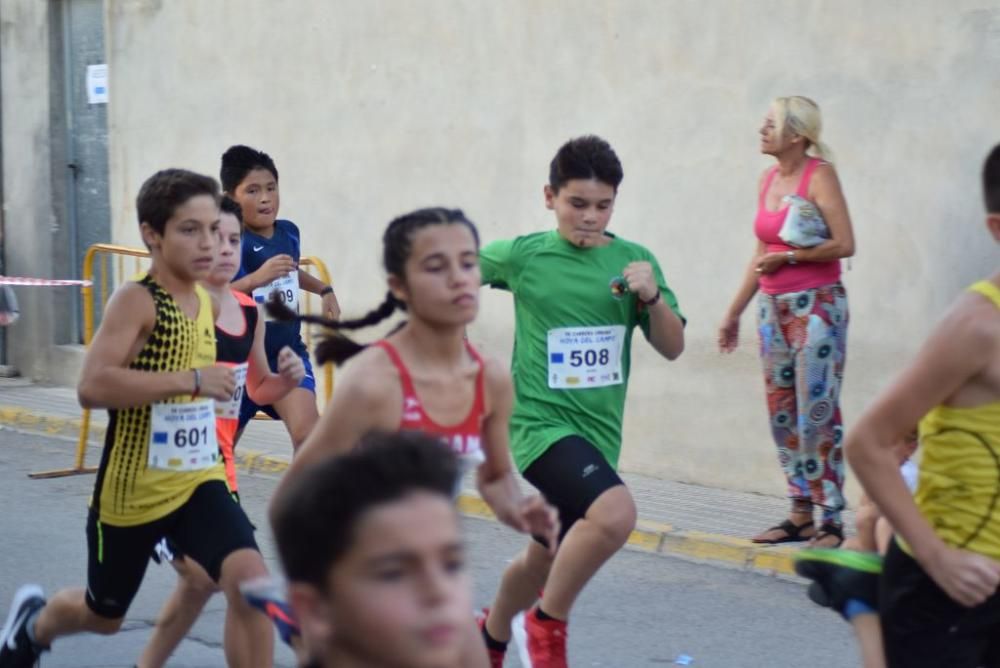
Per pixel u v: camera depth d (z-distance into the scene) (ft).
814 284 35.58
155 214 22.86
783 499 41.96
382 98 52.11
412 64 50.96
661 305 25.80
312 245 55.16
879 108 39.14
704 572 36.58
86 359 22.48
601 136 45.34
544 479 25.27
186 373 22.45
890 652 17.49
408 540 10.35
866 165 39.50
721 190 42.52
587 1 45.34
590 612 33.06
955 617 17.02
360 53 52.70
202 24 58.49
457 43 49.34
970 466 16.52
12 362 67.26
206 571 22.58
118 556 23.09
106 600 23.40
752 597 34.24
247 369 25.82
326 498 10.49
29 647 24.50
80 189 65.16
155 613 32.78
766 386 36.88
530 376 26.14
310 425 34.99
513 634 26.40
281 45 55.52
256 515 43.62
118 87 61.93
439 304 18.52
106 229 64.08
